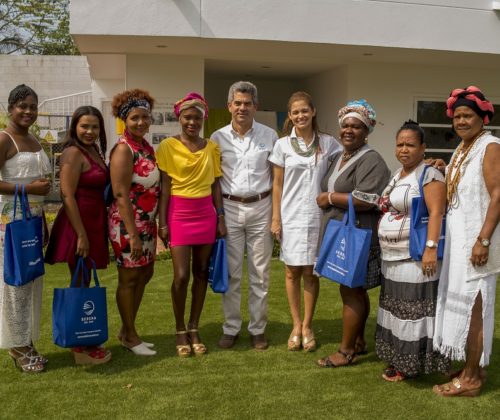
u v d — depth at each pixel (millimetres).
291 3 7383
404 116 9562
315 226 4281
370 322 5094
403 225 3609
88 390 3629
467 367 3555
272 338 4672
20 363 3922
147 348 4277
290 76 10750
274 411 3361
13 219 3781
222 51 8266
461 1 7895
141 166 4000
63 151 3869
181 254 4133
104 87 12328
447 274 3512
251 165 4297
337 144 4371
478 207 3396
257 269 4410
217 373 3922
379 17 7668
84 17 6969
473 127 3439
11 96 3777
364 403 3471
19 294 3848
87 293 3869
